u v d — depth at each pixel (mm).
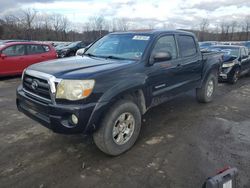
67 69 3453
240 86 9227
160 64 4359
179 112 5688
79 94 3156
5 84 9000
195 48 5613
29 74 3635
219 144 4078
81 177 3137
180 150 3842
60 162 3480
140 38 4465
